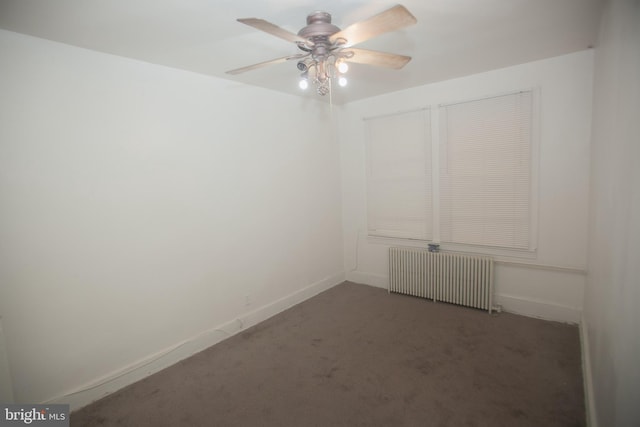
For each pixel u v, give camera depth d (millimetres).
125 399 2219
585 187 2830
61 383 2105
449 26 2137
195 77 2760
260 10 1785
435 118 3545
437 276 3613
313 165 3990
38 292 2004
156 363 2545
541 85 2926
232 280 3109
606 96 1806
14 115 1891
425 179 3703
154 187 2521
